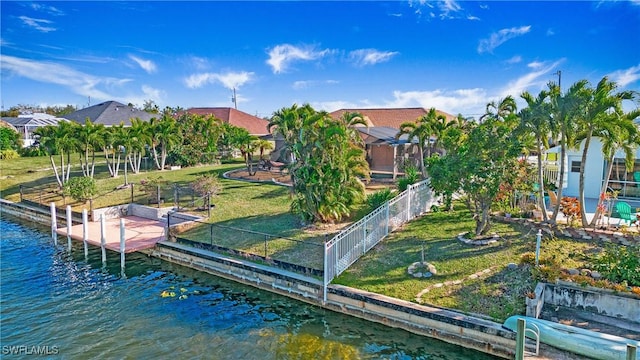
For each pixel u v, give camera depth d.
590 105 14.16
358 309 12.23
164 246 17.41
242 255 15.62
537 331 9.72
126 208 23.12
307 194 17.92
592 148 20.39
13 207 26.56
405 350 10.74
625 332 10.12
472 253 13.95
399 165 32.22
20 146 48.06
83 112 57.03
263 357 10.55
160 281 15.39
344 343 11.12
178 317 12.70
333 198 17.98
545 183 18.03
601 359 9.20
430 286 12.34
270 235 15.85
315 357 10.51
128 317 12.73
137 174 32.84
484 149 14.29
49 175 34.53
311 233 17.33
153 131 35.16
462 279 12.48
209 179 23.16
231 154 43.41
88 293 14.41
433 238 15.54
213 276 15.72
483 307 11.12
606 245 13.41
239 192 25.16
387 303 11.70
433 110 27.70
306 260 14.68
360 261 14.34
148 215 22.36
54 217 19.75
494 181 14.05
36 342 11.42
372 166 34.19
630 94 14.03
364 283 12.91
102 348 11.10
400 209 17.23
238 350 10.88
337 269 13.40
